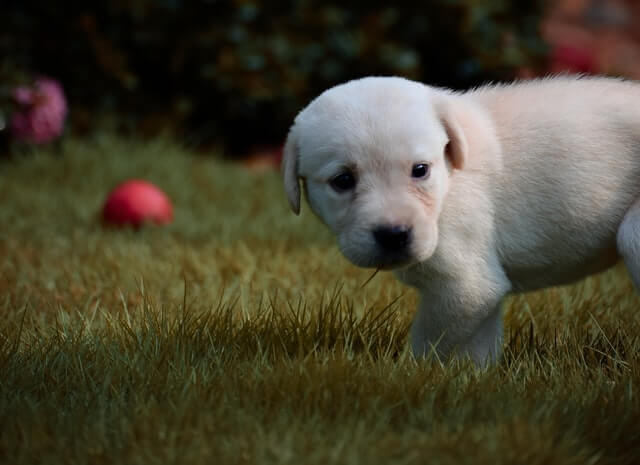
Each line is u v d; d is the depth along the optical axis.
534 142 5.79
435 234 5.39
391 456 4.34
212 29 14.02
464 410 4.78
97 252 8.91
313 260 8.40
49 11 13.68
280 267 8.17
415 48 14.62
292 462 4.25
